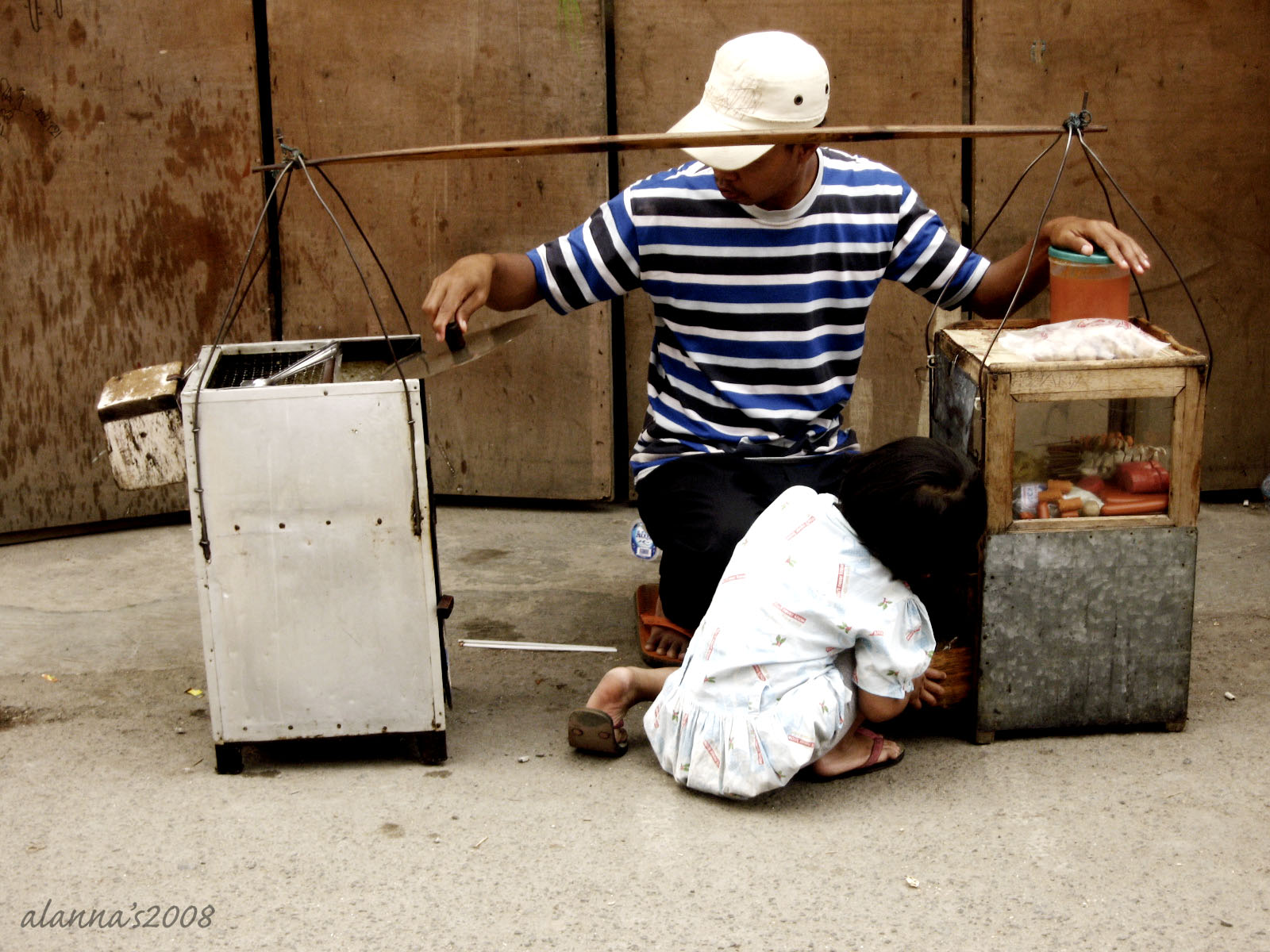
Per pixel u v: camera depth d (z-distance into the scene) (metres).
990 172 3.95
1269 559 3.74
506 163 3.95
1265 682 3.02
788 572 2.52
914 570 2.48
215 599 2.57
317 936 2.14
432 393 4.19
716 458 2.93
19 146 3.83
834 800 2.56
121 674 3.17
